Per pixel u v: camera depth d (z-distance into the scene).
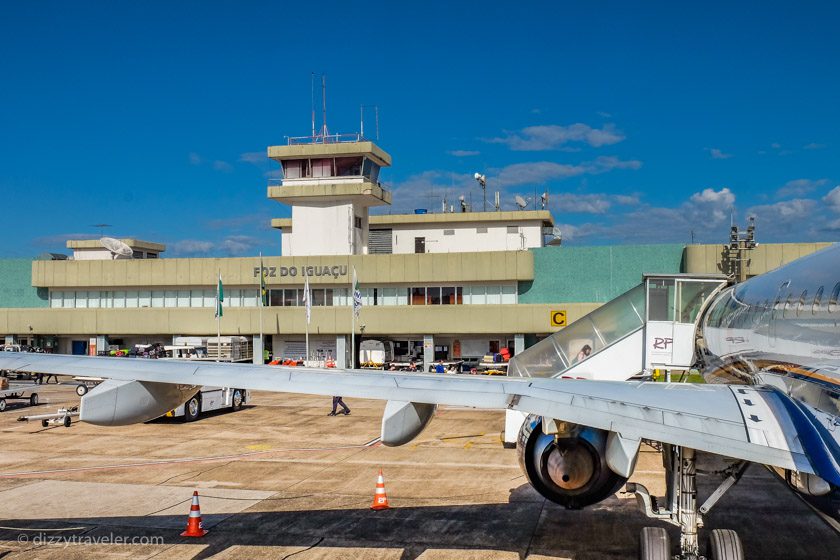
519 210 70.00
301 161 60.53
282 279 59.12
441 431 28.28
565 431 10.92
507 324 55.38
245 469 20.75
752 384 12.55
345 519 15.30
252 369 10.81
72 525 14.96
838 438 8.67
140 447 24.67
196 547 13.48
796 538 13.80
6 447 24.72
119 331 60.81
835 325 9.25
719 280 18.88
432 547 13.41
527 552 13.09
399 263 57.62
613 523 14.88
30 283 63.78
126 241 79.94
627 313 19.98
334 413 33.69
